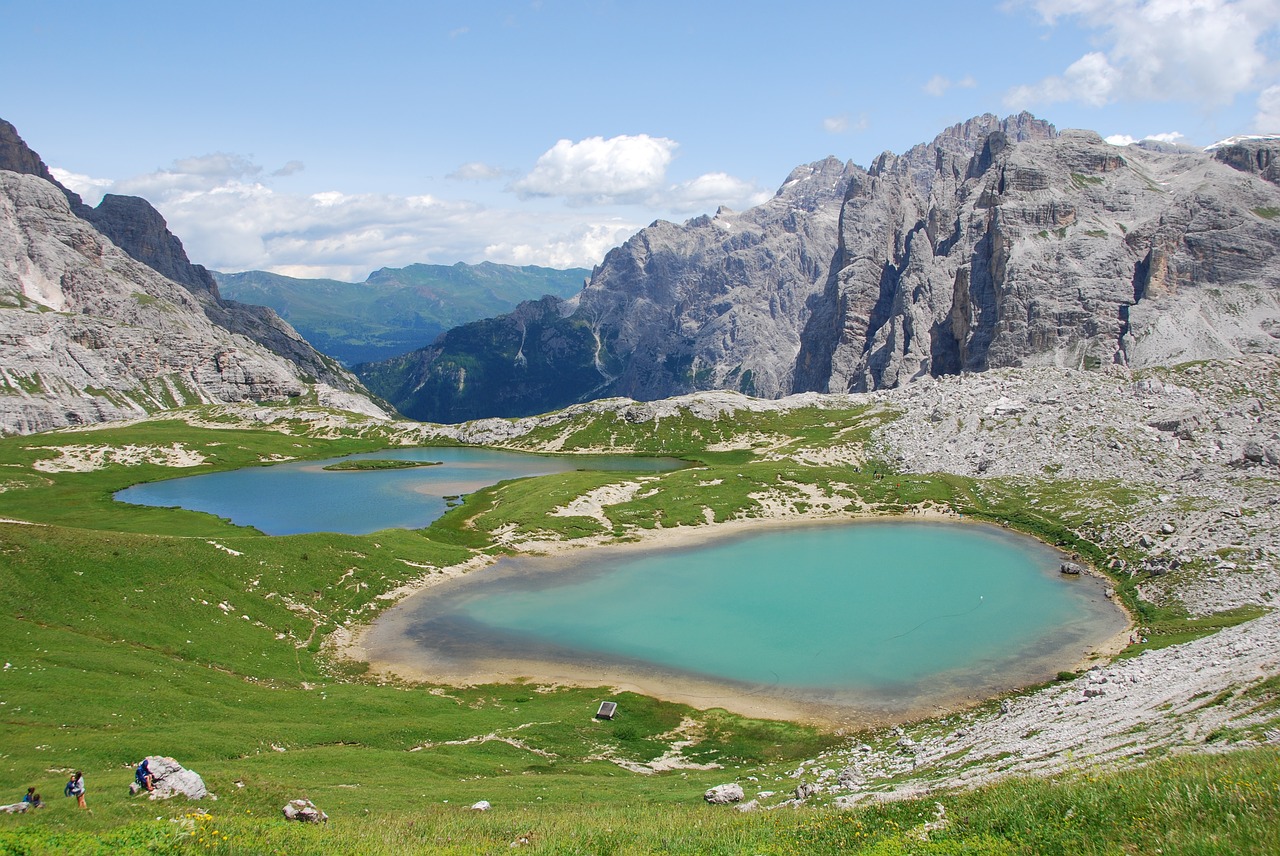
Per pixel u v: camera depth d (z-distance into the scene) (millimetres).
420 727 73438
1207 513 131125
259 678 88500
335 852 29531
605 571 136875
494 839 33812
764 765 69188
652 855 28750
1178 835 21422
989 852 23844
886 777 52469
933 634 103438
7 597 88500
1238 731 35812
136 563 102625
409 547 139375
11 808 39188
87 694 69688
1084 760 39156
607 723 79438
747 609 115125
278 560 117500
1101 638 99938
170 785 42656
